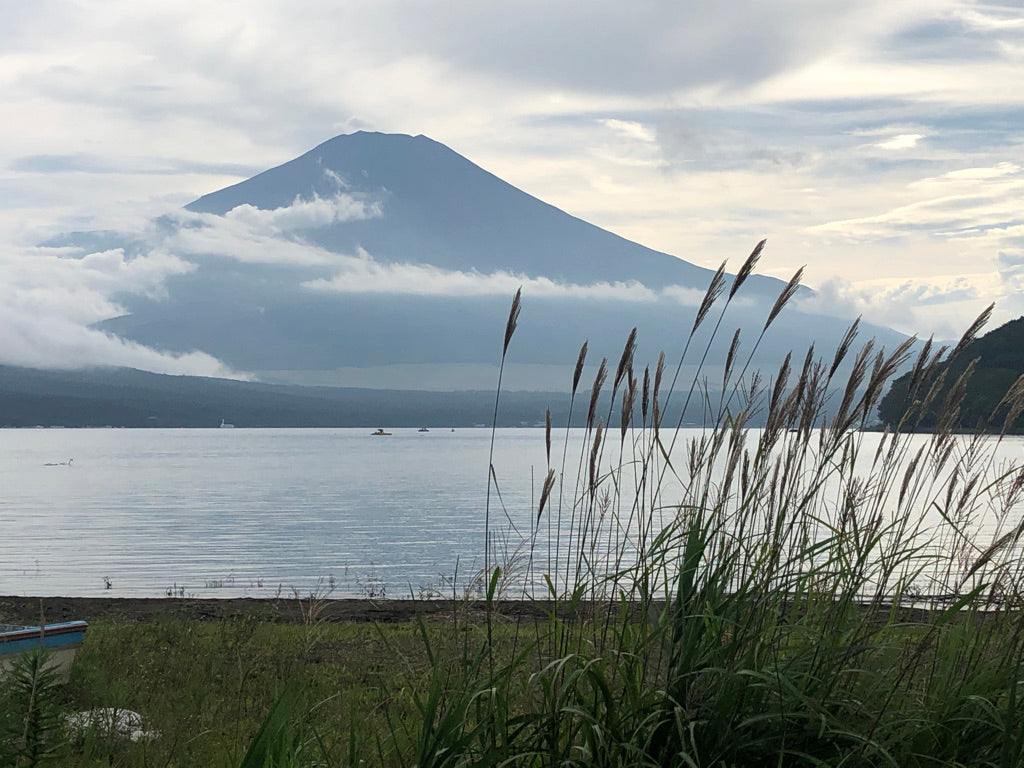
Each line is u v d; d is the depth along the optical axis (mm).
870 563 3844
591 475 3852
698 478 3818
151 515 56781
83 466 129625
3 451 190750
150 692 8523
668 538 3697
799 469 3764
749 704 3453
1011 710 3176
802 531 3787
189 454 176375
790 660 3537
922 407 3854
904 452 3875
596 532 3854
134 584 27078
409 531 46031
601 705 3596
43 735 4461
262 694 7996
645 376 3822
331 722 5070
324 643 11180
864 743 3297
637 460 3900
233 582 27453
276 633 12875
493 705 3443
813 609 3807
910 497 3816
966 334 3855
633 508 3846
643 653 3637
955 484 3875
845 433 3793
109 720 6469
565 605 3855
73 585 26719
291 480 97562
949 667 3648
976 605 3723
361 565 32094
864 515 3910
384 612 15289
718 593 3564
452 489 81000
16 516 55812
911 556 3811
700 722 3361
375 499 70875
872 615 3729
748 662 3426
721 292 3764
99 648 11297
